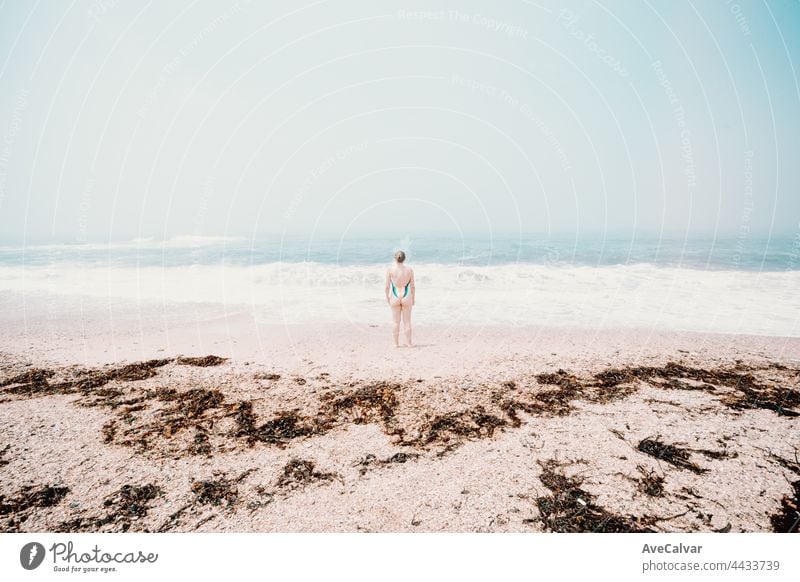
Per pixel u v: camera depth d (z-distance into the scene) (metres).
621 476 4.01
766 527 3.37
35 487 3.88
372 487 3.91
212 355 7.83
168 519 3.53
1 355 7.82
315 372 6.91
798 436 4.75
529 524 3.45
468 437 4.79
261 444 4.67
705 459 4.29
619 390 6.11
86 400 5.84
